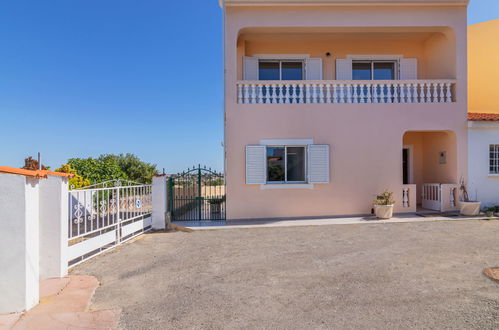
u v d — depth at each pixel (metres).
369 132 10.80
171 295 4.52
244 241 7.71
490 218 9.83
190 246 7.38
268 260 6.08
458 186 10.94
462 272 5.17
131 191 8.38
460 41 10.92
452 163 11.16
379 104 10.82
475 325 3.48
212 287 4.79
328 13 10.66
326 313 3.84
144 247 7.38
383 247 6.82
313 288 4.63
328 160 10.58
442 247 6.73
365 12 10.70
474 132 11.02
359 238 7.71
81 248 6.18
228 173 10.52
